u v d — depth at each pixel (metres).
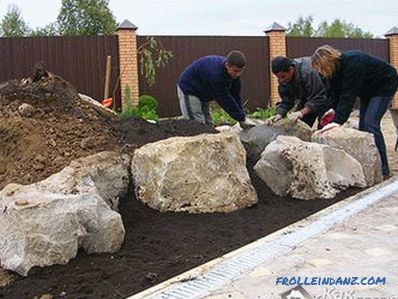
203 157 3.03
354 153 3.84
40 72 3.75
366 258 2.29
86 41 9.63
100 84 9.75
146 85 10.06
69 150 3.12
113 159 2.94
